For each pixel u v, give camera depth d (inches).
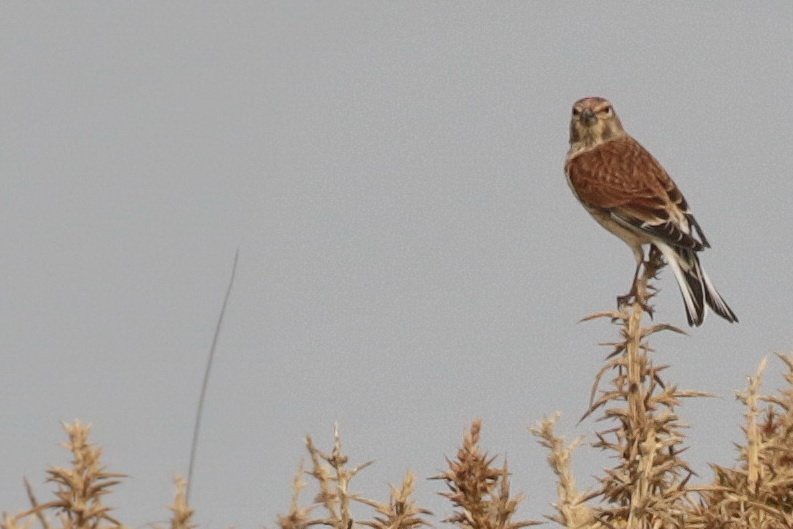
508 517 182.4
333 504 183.0
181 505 138.5
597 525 197.8
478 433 186.4
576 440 208.2
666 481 200.4
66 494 140.0
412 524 179.6
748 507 202.8
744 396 210.2
